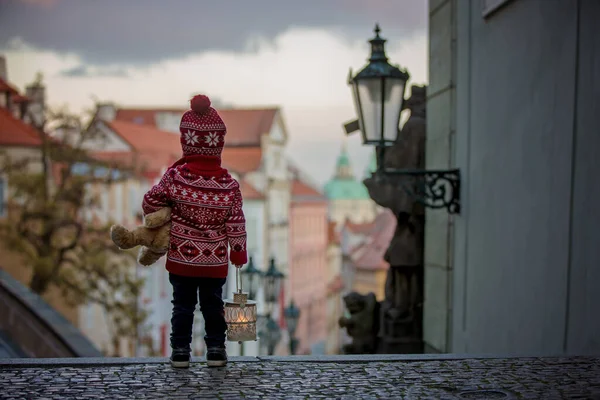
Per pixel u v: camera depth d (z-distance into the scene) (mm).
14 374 6410
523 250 9758
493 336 10680
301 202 96688
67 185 37406
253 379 6324
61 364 6715
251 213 76688
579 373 6551
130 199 51094
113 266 35688
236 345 56562
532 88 9602
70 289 36094
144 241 6531
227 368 6688
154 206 6508
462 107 11930
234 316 6734
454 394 5883
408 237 13602
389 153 13758
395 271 13828
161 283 49969
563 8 8852
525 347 9672
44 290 35781
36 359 6805
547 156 9172
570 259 8586
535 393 5883
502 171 10438
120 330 35438
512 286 10070
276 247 82562
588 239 8195
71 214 37188
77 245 36062
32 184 36406
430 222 13242
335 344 113125
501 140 10484
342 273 120000
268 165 80625
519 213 9891
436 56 13062
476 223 11320
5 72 53469
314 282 102250
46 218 35906
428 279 13336
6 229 36500
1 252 40875
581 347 8297
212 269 6582
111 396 5785
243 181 76875
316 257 103125
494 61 10773
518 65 10000
